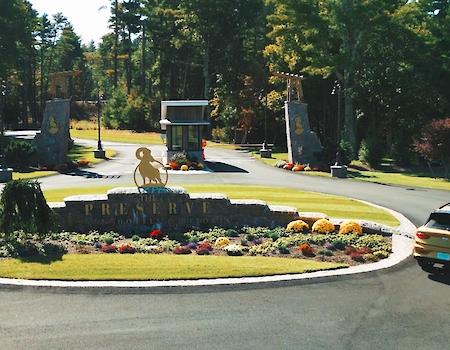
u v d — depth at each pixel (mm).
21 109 100875
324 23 52844
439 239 13086
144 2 92062
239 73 76000
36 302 11016
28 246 15062
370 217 21781
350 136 56062
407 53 55125
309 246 15586
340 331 9820
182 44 81500
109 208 18766
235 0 74312
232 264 13680
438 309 11086
